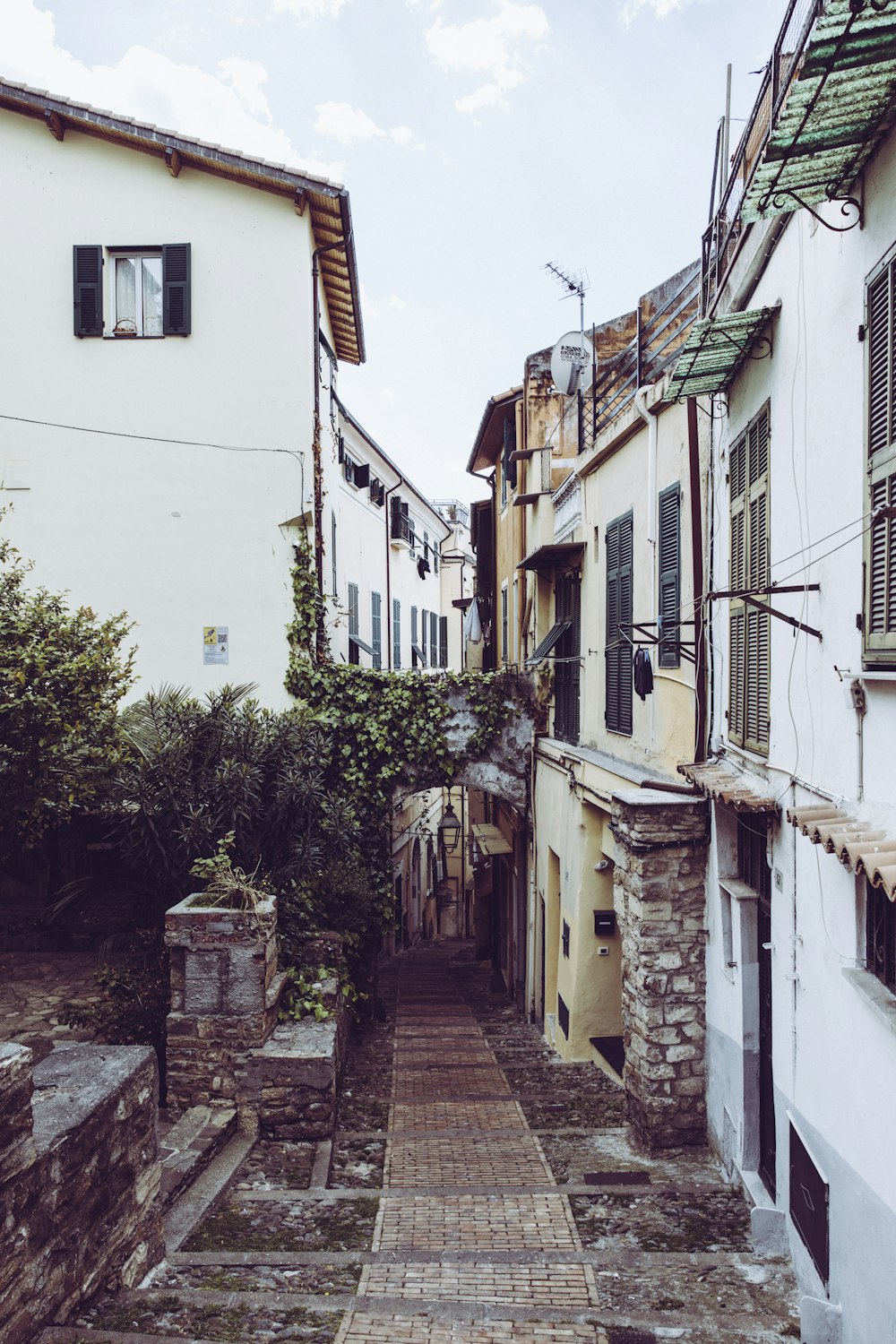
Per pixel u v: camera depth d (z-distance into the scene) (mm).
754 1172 6176
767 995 6109
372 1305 4566
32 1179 3795
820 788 4723
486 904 22234
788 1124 5285
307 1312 4473
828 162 3965
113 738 8023
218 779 8609
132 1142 4824
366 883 12102
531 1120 8266
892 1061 3684
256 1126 7371
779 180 4059
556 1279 5020
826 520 4660
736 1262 5211
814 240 4816
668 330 10875
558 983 11773
